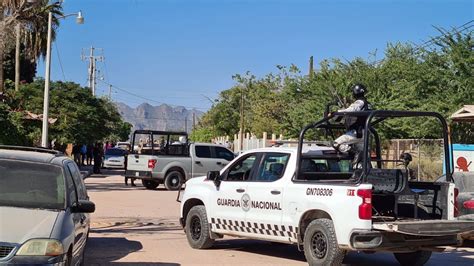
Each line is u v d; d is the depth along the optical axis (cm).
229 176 1144
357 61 3928
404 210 980
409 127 3041
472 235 954
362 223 873
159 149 2891
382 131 3009
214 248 1200
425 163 2364
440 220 930
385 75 3669
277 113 5447
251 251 1174
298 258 1102
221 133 8125
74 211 778
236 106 7981
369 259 1126
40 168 807
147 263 1017
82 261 923
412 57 3747
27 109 3925
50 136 3922
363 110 988
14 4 2002
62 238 691
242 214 1083
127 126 10912
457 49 3048
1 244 648
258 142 4262
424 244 924
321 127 1027
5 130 2348
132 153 2839
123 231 1402
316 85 3809
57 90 4212
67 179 809
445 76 3102
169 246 1205
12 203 744
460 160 1945
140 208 1914
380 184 930
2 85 3569
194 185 1207
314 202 941
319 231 931
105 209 1858
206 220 1163
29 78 5606
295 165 1004
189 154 2761
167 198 2294
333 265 909
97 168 4169
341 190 903
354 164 977
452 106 2902
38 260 653
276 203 1016
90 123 4378
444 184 959
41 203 759
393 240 896
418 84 3250
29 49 4128
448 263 1084
